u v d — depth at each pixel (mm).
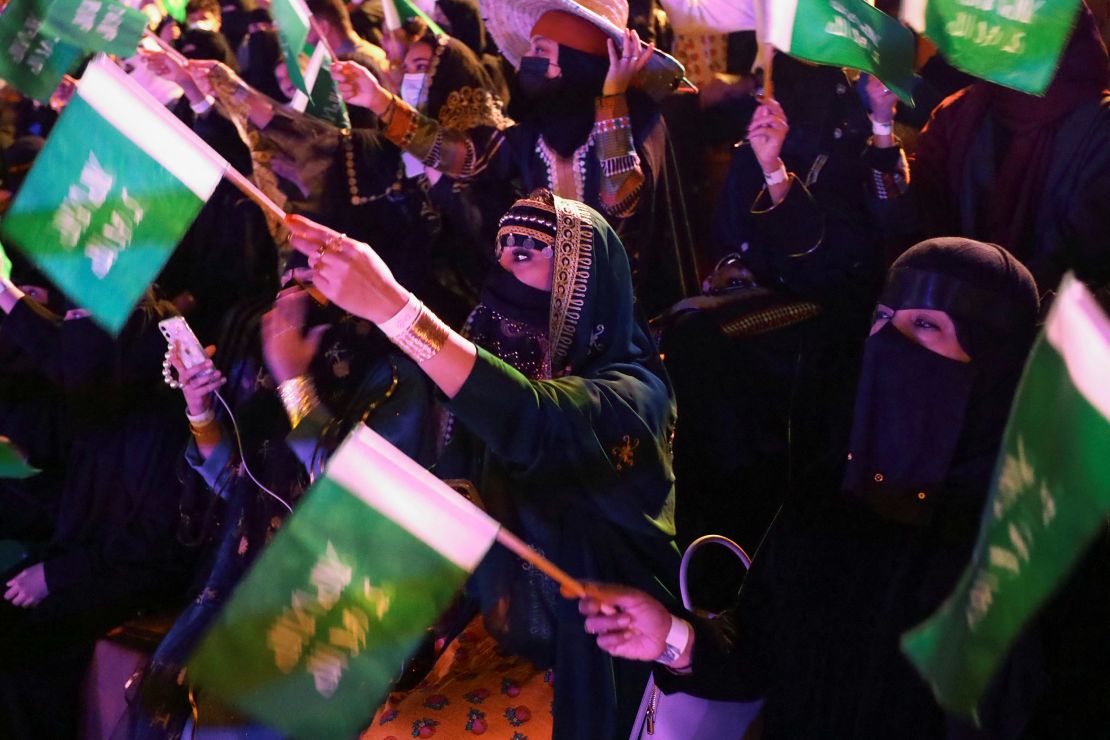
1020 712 1729
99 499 3318
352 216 3373
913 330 1815
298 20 3221
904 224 2926
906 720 1801
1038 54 2084
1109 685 1751
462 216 3234
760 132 2830
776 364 3006
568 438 2076
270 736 2447
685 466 3012
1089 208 2688
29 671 3236
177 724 2598
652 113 3098
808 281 2982
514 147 3131
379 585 1573
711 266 3334
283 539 1558
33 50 2432
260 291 3436
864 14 2357
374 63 3814
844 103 3027
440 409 2551
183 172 1711
